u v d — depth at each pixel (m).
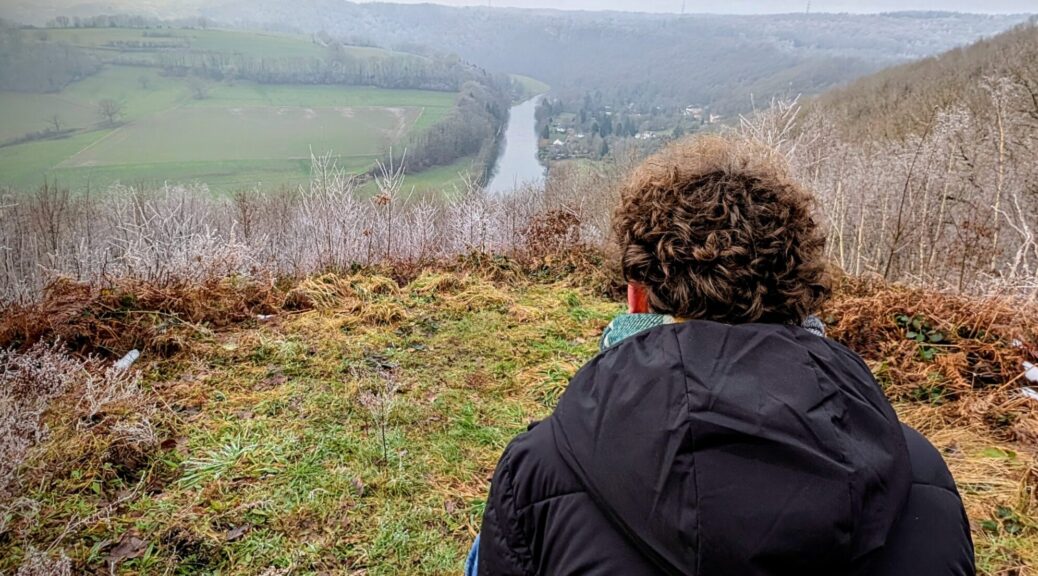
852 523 0.68
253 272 4.50
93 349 3.21
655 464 0.73
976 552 2.07
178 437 2.55
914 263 9.11
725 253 0.89
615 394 0.81
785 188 0.97
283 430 2.62
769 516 0.67
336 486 2.31
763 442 0.70
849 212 10.12
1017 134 10.02
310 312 3.90
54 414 2.54
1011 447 2.66
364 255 5.64
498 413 2.87
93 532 2.02
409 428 2.70
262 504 2.19
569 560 0.80
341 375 3.11
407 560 2.01
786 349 0.81
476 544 1.25
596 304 4.27
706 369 0.78
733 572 0.67
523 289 4.60
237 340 3.44
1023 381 3.07
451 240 6.82
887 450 0.76
